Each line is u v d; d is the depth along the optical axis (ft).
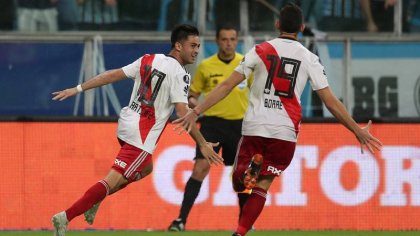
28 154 122.11
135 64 92.38
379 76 148.15
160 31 147.23
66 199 122.11
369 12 149.59
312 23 148.66
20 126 122.21
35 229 121.39
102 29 146.92
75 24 146.82
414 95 148.66
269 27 148.36
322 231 120.26
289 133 84.53
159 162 122.01
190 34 93.15
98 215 121.19
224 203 121.80
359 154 123.44
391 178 123.44
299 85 84.33
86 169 122.52
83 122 122.72
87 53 145.69
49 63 145.79
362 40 147.95
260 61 83.97
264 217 122.21
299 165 122.83
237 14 148.05
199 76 121.90
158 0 147.23
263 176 86.43
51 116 122.52
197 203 121.80
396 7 149.59
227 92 83.97
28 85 145.38
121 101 144.25
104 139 122.72
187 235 111.04
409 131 123.75
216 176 121.80
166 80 91.09
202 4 147.33
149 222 121.90
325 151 123.24
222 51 120.37
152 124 91.45
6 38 145.48
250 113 85.25
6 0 146.00
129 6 146.92
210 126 119.24
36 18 146.41
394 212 123.44
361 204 123.34
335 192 123.13
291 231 119.65
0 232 117.50
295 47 84.48
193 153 122.21
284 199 122.52
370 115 147.84
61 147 122.42
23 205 121.70
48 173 122.21
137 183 121.70
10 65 145.48
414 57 148.77
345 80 147.64
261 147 85.30
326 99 84.33
